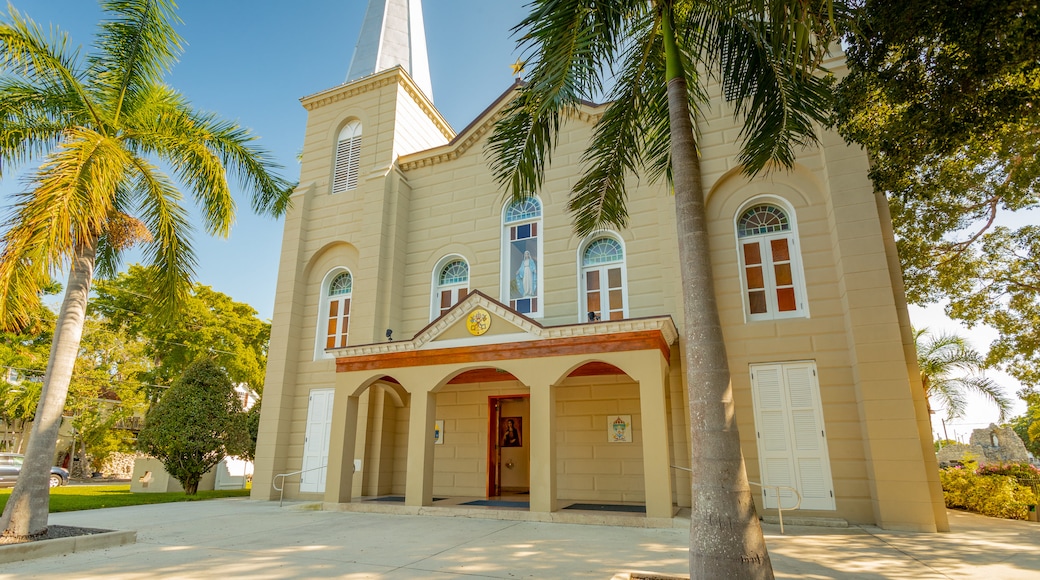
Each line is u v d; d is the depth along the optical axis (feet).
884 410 31.53
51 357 26.23
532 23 20.92
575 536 26.05
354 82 56.08
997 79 20.66
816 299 35.91
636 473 37.78
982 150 33.91
